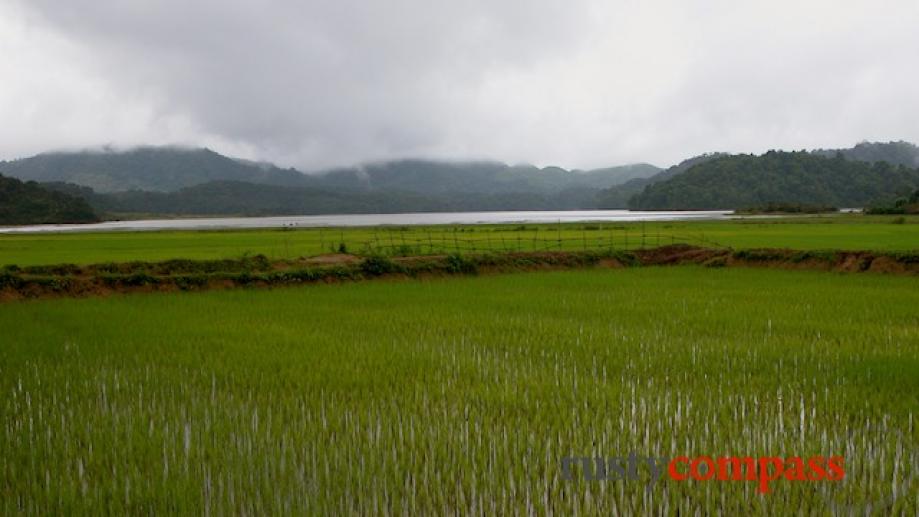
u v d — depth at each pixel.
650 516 4.43
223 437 5.93
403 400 7.07
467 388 7.58
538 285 19.27
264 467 5.23
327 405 7.00
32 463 5.28
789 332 10.98
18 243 37.19
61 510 4.56
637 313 13.27
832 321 12.01
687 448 5.63
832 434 5.97
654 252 28.66
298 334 11.05
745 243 32.19
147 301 15.78
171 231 56.22
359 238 40.16
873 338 10.36
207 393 7.50
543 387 7.53
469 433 6.01
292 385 7.83
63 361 9.15
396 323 12.23
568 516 4.47
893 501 4.66
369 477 4.98
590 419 6.37
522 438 5.77
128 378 8.14
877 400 6.88
